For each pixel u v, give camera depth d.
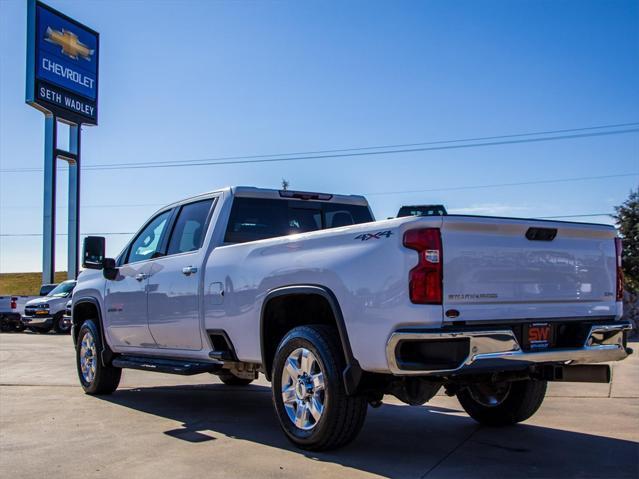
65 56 34.88
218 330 5.94
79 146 36.12
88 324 8.11
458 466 4.63
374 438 5.52
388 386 4.82
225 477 4.40
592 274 5.10
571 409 6.79
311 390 4.98
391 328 4.36
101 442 5.47
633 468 4.60
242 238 6.36
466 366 4.24
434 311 4.25
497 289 4.53
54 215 33.47
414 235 4.33
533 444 5.30
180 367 6.26
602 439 5.48
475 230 4.48
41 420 6.42
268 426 6.09
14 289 59.72
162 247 7.06
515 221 4.61
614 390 7.94
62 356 13.49
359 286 4.58
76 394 8.11
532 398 5.76
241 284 5.66
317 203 6.99
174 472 4.55
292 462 4.75
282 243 5.34
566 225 4.90
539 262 4.77
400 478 4.34
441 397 7.76
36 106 33.28
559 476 4.41
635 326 15.85
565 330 4.92
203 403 7.44
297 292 5.03
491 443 5.34
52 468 4.71
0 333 24.38
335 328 5.02
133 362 7.09
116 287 7.54
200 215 6.66
